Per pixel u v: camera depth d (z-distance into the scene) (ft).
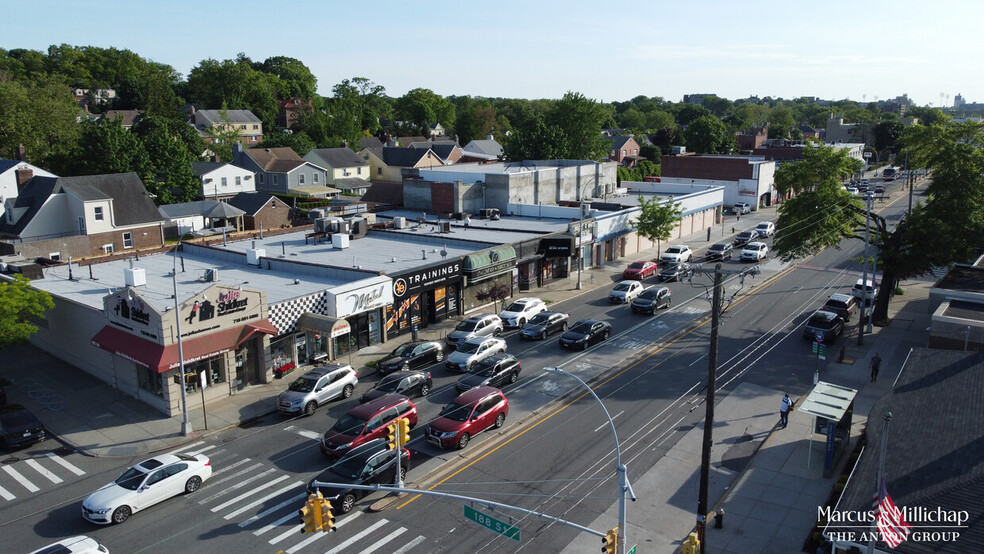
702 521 67.67
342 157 370.32
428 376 114.21
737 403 108.17
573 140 338.95
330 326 116.98
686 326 151.12
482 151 487.20
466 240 172.55
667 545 70.95
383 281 134.31
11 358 132.26
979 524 54.29
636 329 149.18
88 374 123.34
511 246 170.50
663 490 82.23
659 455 90.99
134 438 97.40
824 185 157.58
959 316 116.78
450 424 93.30
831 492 80.64
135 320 107.24
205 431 99.60
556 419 102.94
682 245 235.81
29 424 95.45
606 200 271.49
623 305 170.30
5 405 105.09
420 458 90.53
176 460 81.87
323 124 456.04
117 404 109.60
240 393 114.52
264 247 172.76
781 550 69.87
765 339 141.28
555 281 195.72
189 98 569.64
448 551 69.51
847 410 90.74
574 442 94.94
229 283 136.77
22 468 89.10
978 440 65.36
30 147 295.89
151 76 501.15
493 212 216.33
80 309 121.70
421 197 239.50
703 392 112.68
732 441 94.99
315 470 87.04
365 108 602.44
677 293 180.45
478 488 82.43
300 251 167.12
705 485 67.41
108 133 278.05
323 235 179.63
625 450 92.43
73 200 212.23
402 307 144.66
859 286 169.27
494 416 98.63
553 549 69.87
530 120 341.00
